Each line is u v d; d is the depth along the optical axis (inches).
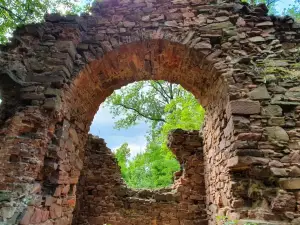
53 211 140.9
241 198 133.4
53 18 165.6
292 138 132.7
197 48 158.1
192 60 168.9
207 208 246.1
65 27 161.3
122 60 177.3
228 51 156.9
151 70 195.3
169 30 164.6
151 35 163.5
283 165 127.3
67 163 159.6
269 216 120.2
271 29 161.2
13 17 261.4
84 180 273.9
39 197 128.2
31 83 146.1
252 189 129.2
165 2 173.5
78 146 184.4
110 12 175.5
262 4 168.7
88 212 266.7
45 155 137.9
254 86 145.3
